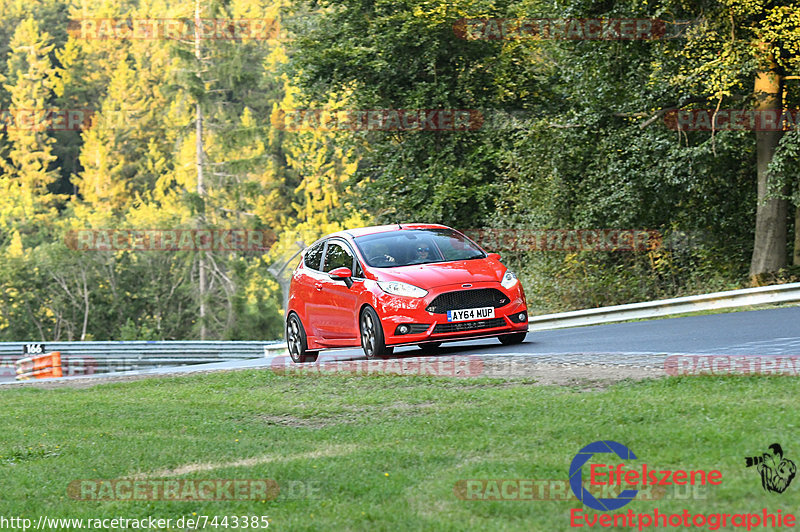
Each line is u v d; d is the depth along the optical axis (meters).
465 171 118.69
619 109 96.25
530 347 46.12
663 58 87.06
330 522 19.67
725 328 49.41
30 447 33.81
